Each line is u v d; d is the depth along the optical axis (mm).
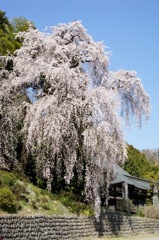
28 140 14195
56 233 12602
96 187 14695
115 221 16969
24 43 17875
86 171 14789
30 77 15938
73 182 15922
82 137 14805
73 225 13656
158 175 42062
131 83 17234
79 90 15258
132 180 29438
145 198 30656
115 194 24109
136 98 17484
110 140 14266
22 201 12484
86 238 14203
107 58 17609
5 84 16391
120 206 21406
